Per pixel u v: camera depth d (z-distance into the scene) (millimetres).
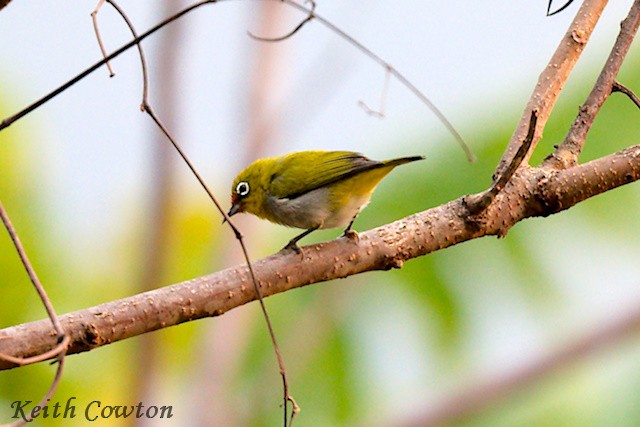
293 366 12641
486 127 12523
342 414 12391
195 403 11805
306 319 12797
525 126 8438
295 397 12469
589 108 8570
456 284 12594
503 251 12625
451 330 12531
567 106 12430
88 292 12320
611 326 12344
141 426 11680
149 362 11891
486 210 8031
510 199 8102
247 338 12695
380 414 12359
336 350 12586
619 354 12391
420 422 11883
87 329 6840
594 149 12125
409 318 12664
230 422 12188
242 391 12492
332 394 12492
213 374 11945
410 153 12688
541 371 12305
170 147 12531
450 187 12250
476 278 12633
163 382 12203
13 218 11945
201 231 13367
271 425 12367
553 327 12531
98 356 11836
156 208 12492
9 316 11781
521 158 7578
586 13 8906
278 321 12836
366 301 12797
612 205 12641
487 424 12242
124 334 6977
